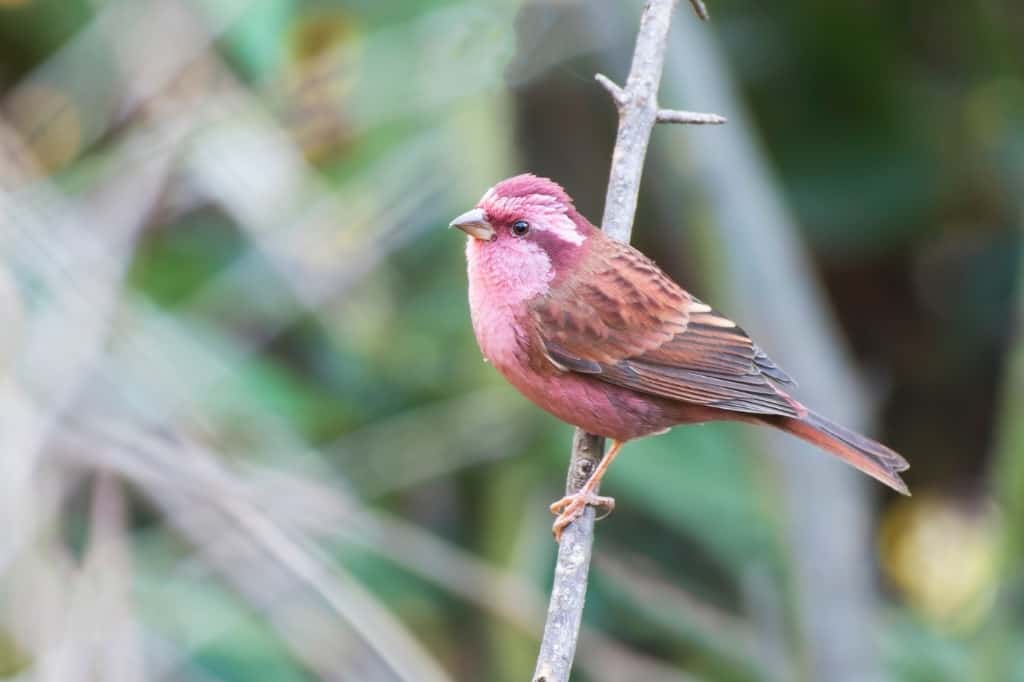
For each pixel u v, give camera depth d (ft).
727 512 35.81
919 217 44.47
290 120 37.09
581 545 26.43
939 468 47.70
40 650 27.12
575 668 36.27
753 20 44.78
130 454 30.22
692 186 35.47
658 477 36.17
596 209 45.09
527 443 36.81
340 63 36.94
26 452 28.22
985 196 45.47
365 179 36.27
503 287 29.19
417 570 34.91
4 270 29.89
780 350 35.06
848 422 35.14
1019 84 45.03
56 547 28.96
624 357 29.27
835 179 44.57
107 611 28.19
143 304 34.96
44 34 40.73
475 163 36.27
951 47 45.21
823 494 33.06
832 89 44.78
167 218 36.52
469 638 36.88
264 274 38.32
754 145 38.55
